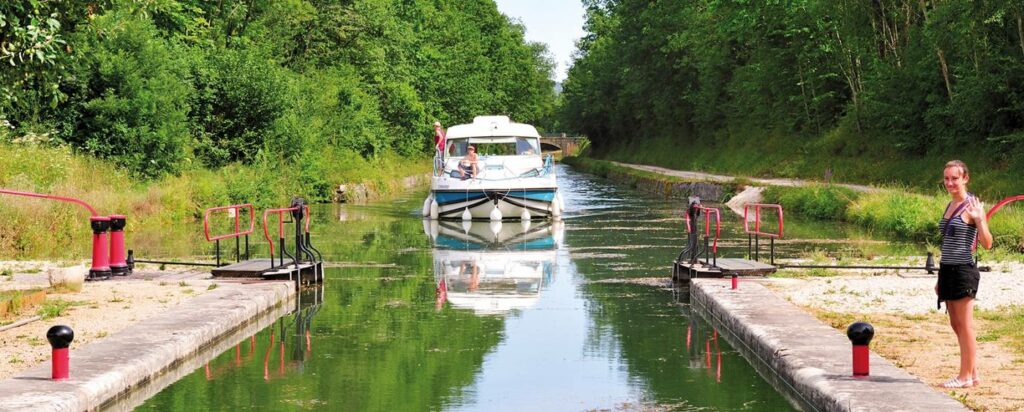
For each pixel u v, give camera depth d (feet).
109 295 46.88
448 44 244.83
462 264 67.21
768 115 185.68
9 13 42.37
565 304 50.70
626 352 39.01
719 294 46.39
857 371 29.32
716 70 213.87
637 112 277.85
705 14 207.10
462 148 111.86
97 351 33.71
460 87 239.30
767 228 91.76
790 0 156.35
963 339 28.27
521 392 32.83
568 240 83.25
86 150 97.25
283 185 120.16
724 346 39.91
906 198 89.61
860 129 148.87
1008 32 110.42
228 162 119.14
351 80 165.99
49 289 47.78
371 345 40.63
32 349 34.53
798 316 40.24
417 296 53.36
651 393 32.53
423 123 206.18
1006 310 41.27
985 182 102.47
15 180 76.64
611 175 222.07
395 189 167.84
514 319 46.52
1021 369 30.63
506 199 104.01
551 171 108.06
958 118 114.42
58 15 45.50
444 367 36.68
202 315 40.96
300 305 50.37
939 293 28.35
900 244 74.59
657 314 47.52
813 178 147.33
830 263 59.21
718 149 209.56
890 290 47.34
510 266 66.03
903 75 129.80
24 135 91.35
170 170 103.65
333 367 36.63
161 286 50.01
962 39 112.57
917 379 28.76
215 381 34.32
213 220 95.91
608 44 309.83
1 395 27.30
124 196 88.17
